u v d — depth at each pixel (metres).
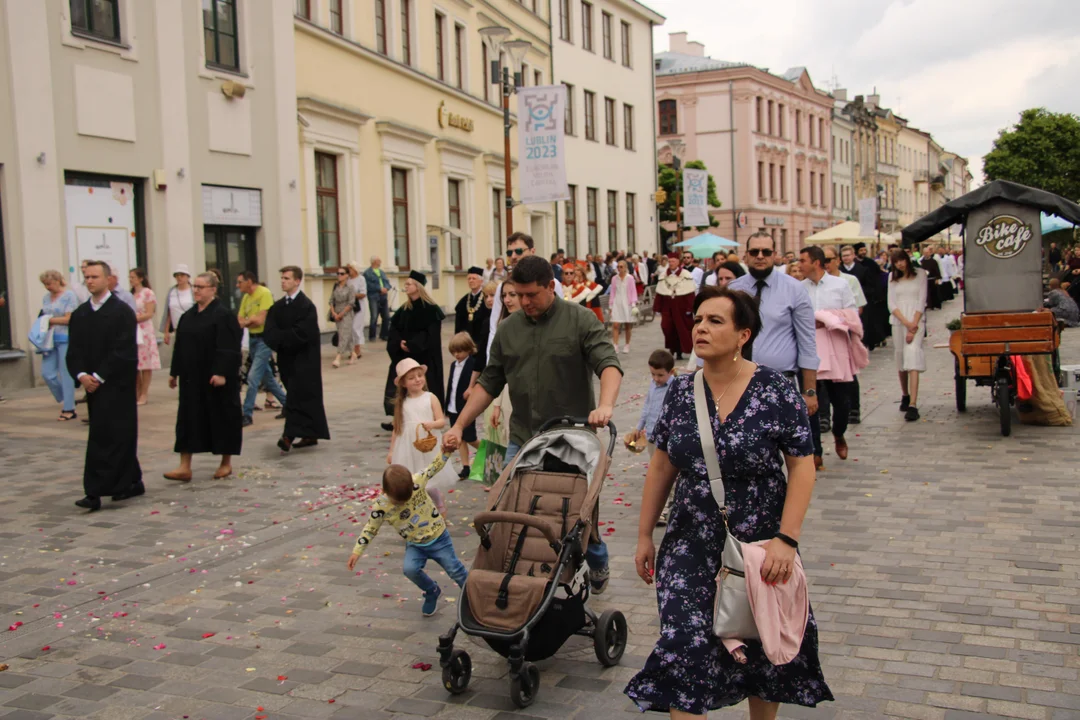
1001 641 5.09
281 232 20.78
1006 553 6.54
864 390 14.70
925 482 8.62
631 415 12.89
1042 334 10.61
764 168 70.12
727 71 67.19
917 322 11.62
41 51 15.41
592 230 43.56
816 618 5.50
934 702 4.43
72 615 5.92
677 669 3.48
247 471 9.91
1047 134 59.53
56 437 11.62
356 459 10.46
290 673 5.05
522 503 5.19
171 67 17.92
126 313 8.51
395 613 5.89
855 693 4.54
